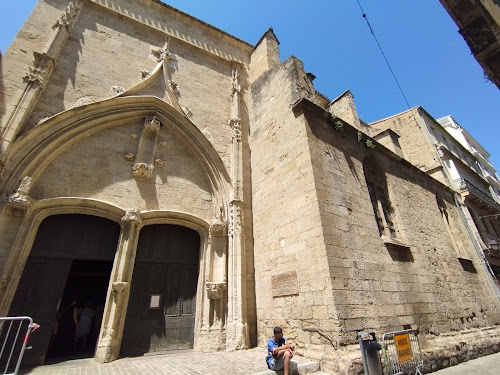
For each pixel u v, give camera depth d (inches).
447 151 729.0
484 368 267.1
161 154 382.0
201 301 326.0
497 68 119.6
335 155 336.5
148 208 337.7
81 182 311.4
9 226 253.6
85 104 333.4
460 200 623.2
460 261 458.0
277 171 353.7
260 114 440.1
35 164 288.2
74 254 293.7
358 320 235.5
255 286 340.2
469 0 113.7
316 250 260.5
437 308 334.3
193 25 529.0
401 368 216.7
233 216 362.3
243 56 570.9
